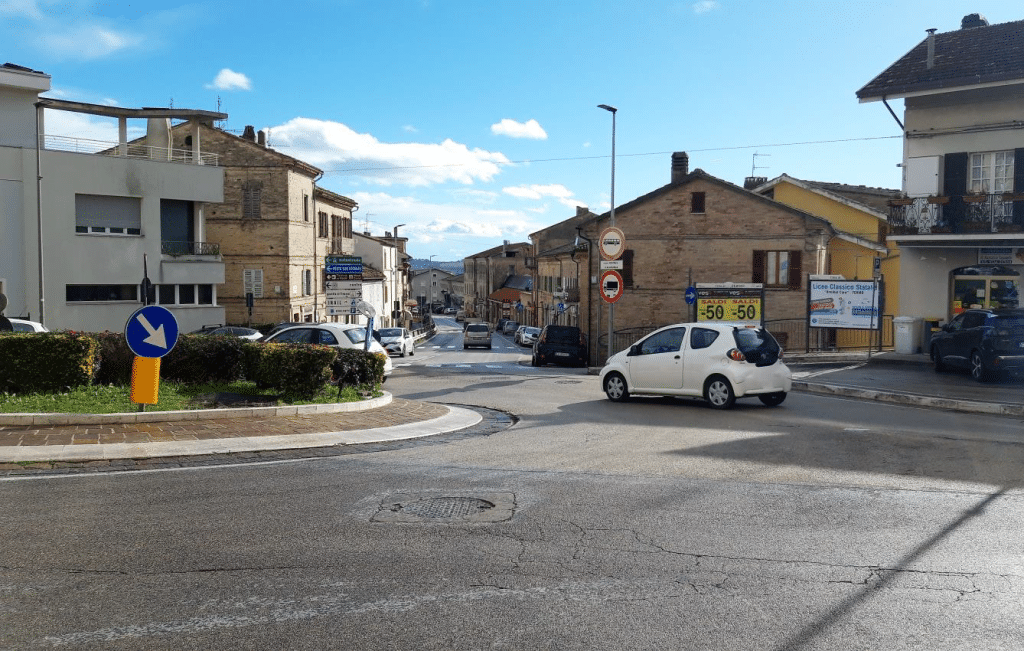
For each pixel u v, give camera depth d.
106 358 13.22
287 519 6.62
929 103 23.33
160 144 36.62
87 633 4.38
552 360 32.41
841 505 7.03
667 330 15.39
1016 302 22.66
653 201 37.47
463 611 4.71
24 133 31.86
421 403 15.23
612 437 10.99
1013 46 22.95
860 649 4.21
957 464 8.72
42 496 7.31
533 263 75.62
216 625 4.49
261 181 43.66
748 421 12.52
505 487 7.81
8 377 12.18
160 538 6.07
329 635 4.38
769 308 35.94
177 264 34.66
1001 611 4.71
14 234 30.98
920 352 23.98
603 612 4.70
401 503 7.18
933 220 22.86
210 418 11.61
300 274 46.03
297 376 13.38
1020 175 21.98
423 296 171.88
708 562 5.57
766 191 43.22
